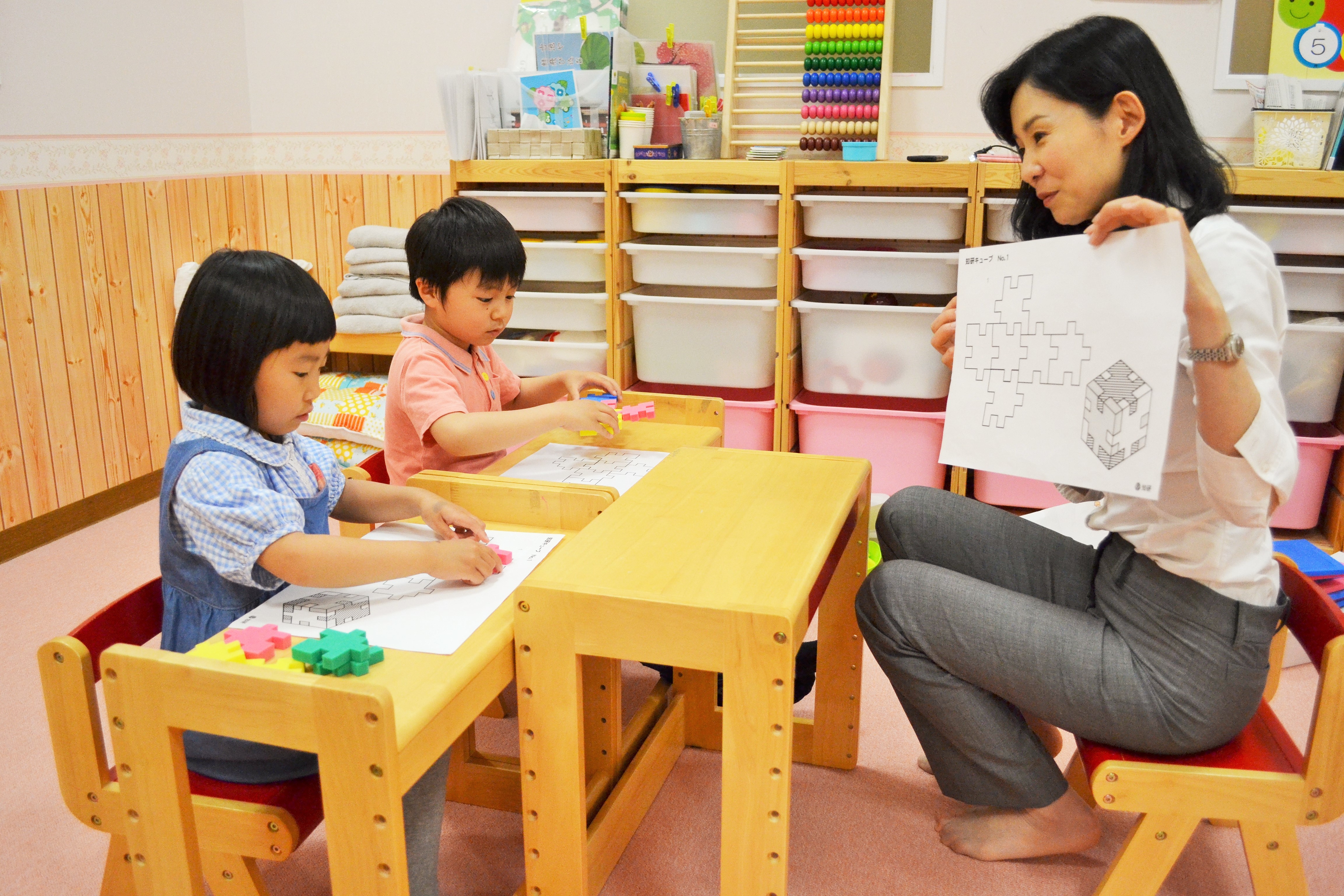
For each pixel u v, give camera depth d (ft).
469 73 8.72
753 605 3.16
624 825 4.58
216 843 3.26
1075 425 3.33
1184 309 3.08
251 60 10.75
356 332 9.92
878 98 9.07
